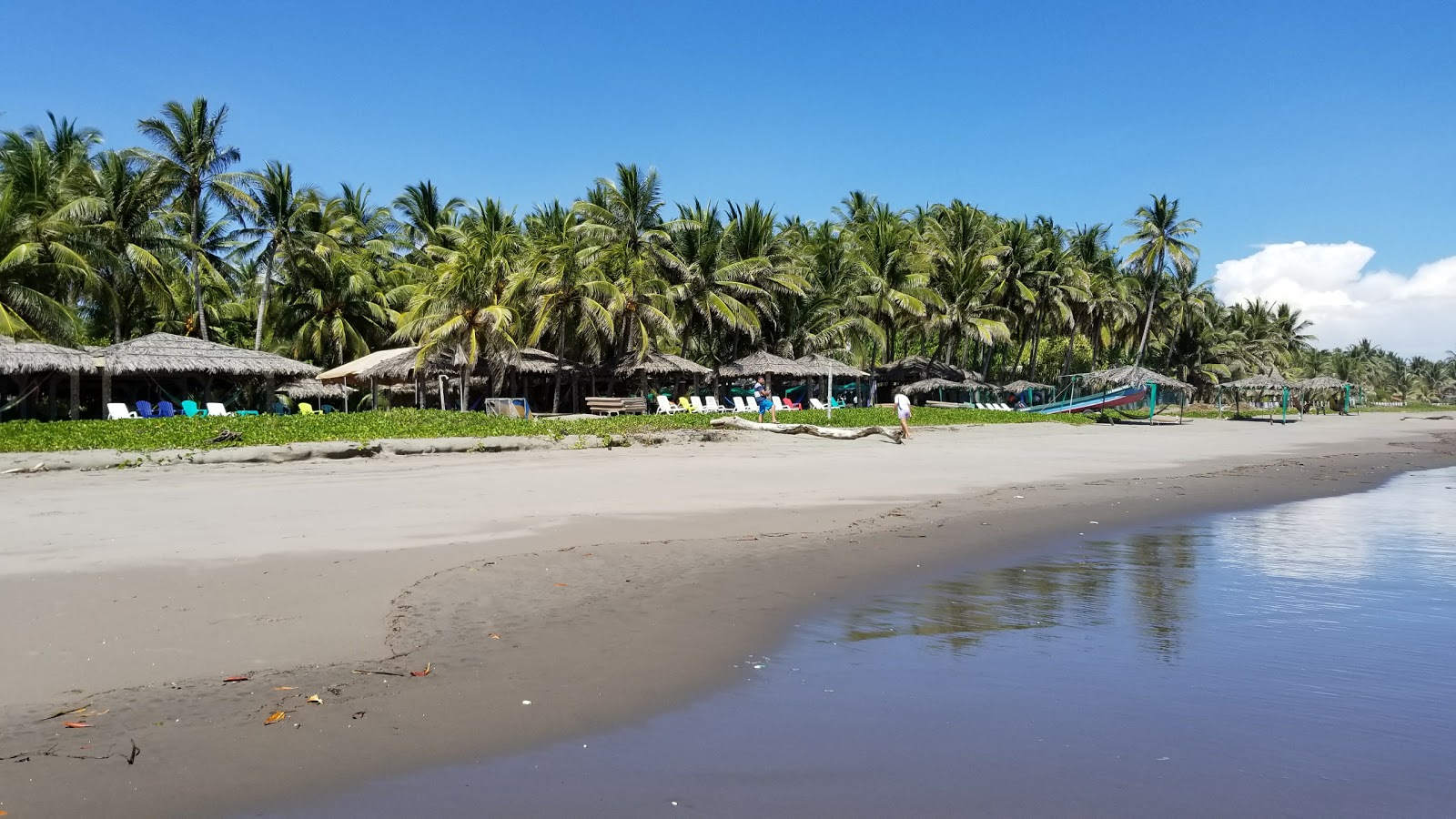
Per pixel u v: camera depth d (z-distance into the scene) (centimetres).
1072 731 479
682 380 4309
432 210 5156
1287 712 510
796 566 905
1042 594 807
